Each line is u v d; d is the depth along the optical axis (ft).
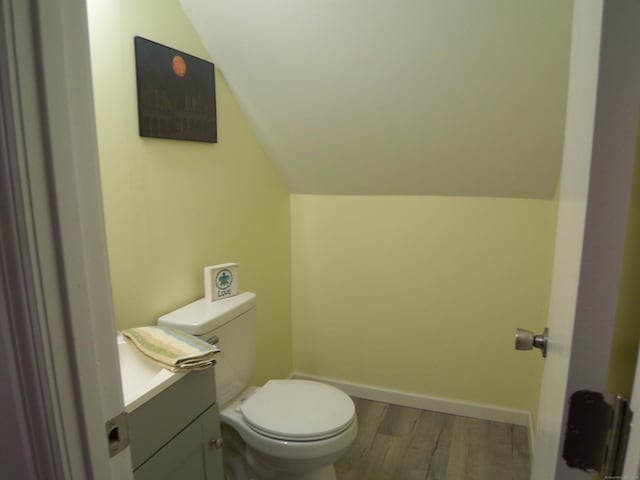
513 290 6.88
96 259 1.88
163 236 5.08
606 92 1.37
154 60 4.72
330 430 4.75
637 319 1.50
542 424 2.75
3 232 1.55
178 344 4.17
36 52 1.54
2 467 1.81
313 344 8.39
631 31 1.32
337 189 7.50
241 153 6.44
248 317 5.68
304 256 8.13
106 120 4.27
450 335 7.37
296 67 5.49
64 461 1.79
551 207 6.37
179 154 5.24
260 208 7.04
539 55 4.63
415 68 5.10
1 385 1.70
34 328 1.63
